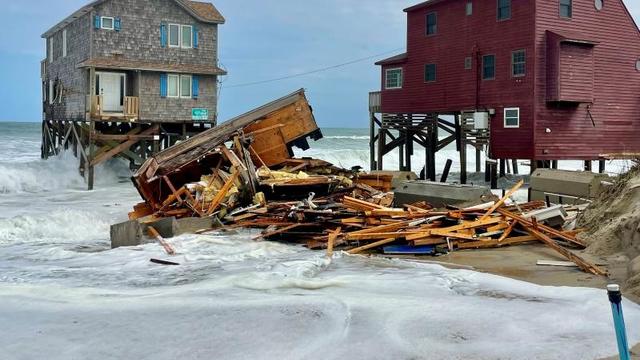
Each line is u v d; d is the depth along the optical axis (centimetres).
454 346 668
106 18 3241
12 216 1981
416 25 3400
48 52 4181
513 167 3766
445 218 1394
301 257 1236
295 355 652
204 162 2122
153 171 1927
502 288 937
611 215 1321
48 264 1250
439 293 907
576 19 2869
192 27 3472
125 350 682
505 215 1404
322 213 1480
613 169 3666
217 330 739
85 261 1273
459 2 3125
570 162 4634
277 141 2403
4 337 727
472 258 1211
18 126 9275
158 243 1444
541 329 717
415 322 750
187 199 1852
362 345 676
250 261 1226
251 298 881
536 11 2755
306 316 784
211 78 3519
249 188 1883
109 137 3234
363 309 808
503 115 2903
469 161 4925
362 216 1467
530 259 1193
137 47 3322
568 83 2767
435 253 1259
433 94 3297
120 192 2878
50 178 3159
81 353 675
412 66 3431
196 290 949
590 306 802
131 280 1062
